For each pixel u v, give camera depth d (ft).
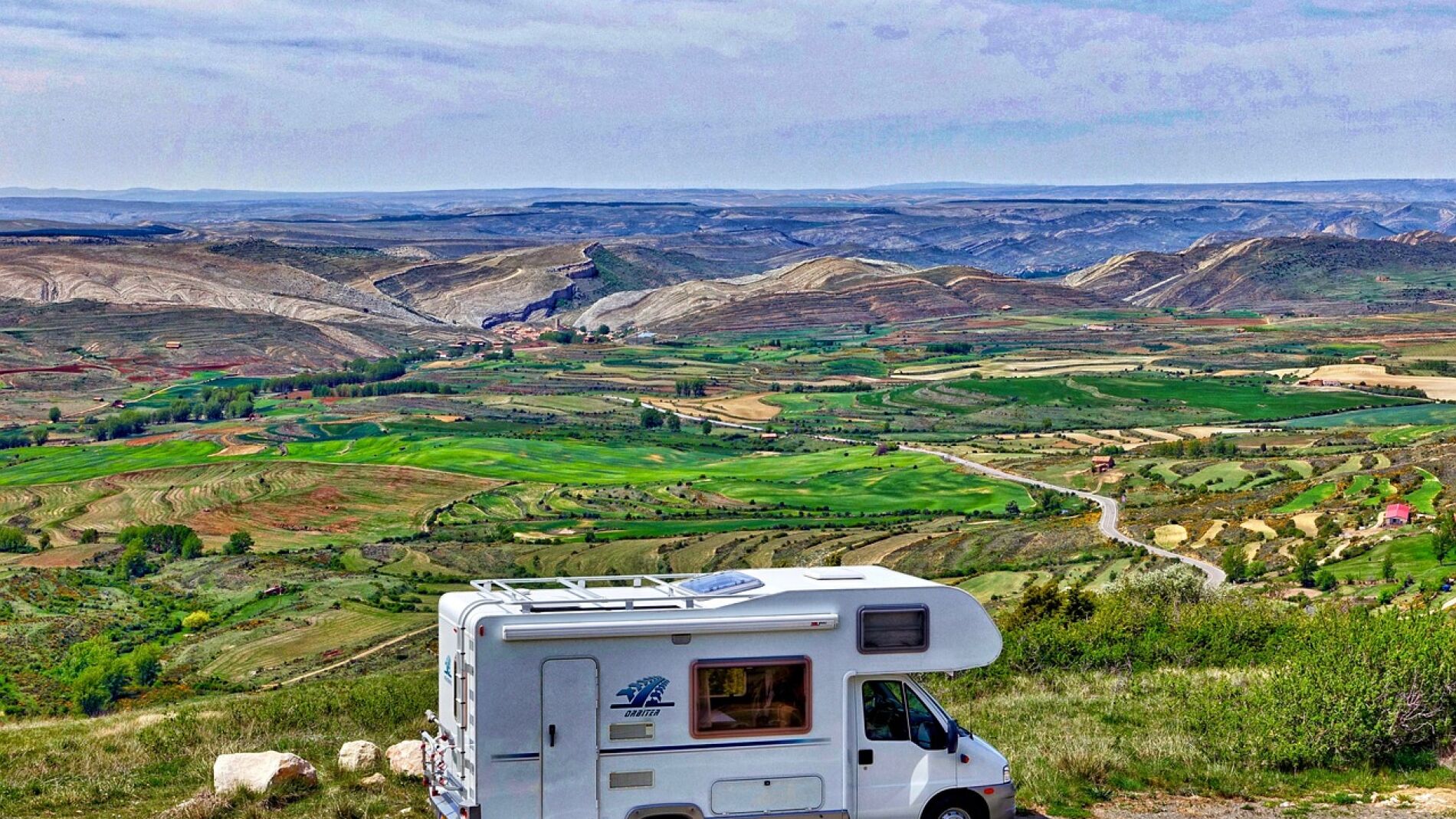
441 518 561.84
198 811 50.65
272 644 311.27
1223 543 325.83
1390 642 61.31
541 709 42.57
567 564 440.04
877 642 45.50
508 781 42.39
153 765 61.00
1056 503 487.61
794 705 44.83
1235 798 53.67
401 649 297.74
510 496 604.90
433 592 384.88
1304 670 61.82
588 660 42.91
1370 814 50.90
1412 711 58.08
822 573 48.19
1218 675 78.18
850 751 45.39
